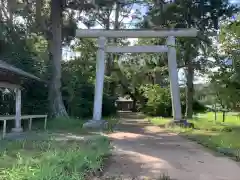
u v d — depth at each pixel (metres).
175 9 21.05
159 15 21.14
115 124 19.12
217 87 14.84
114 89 37.53
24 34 19.73
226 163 7.70
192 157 8.41
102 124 16.42
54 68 19.95
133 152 9.05
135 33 17.66
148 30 17.77
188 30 17.80
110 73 36.19
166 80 33.47
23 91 18.48
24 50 19.25
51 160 6.84
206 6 20.81
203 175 6.55
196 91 24.52
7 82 12.79
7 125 16.39
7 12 19.20
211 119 23.17
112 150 9.22
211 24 21.70
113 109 30.66
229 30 13.83
